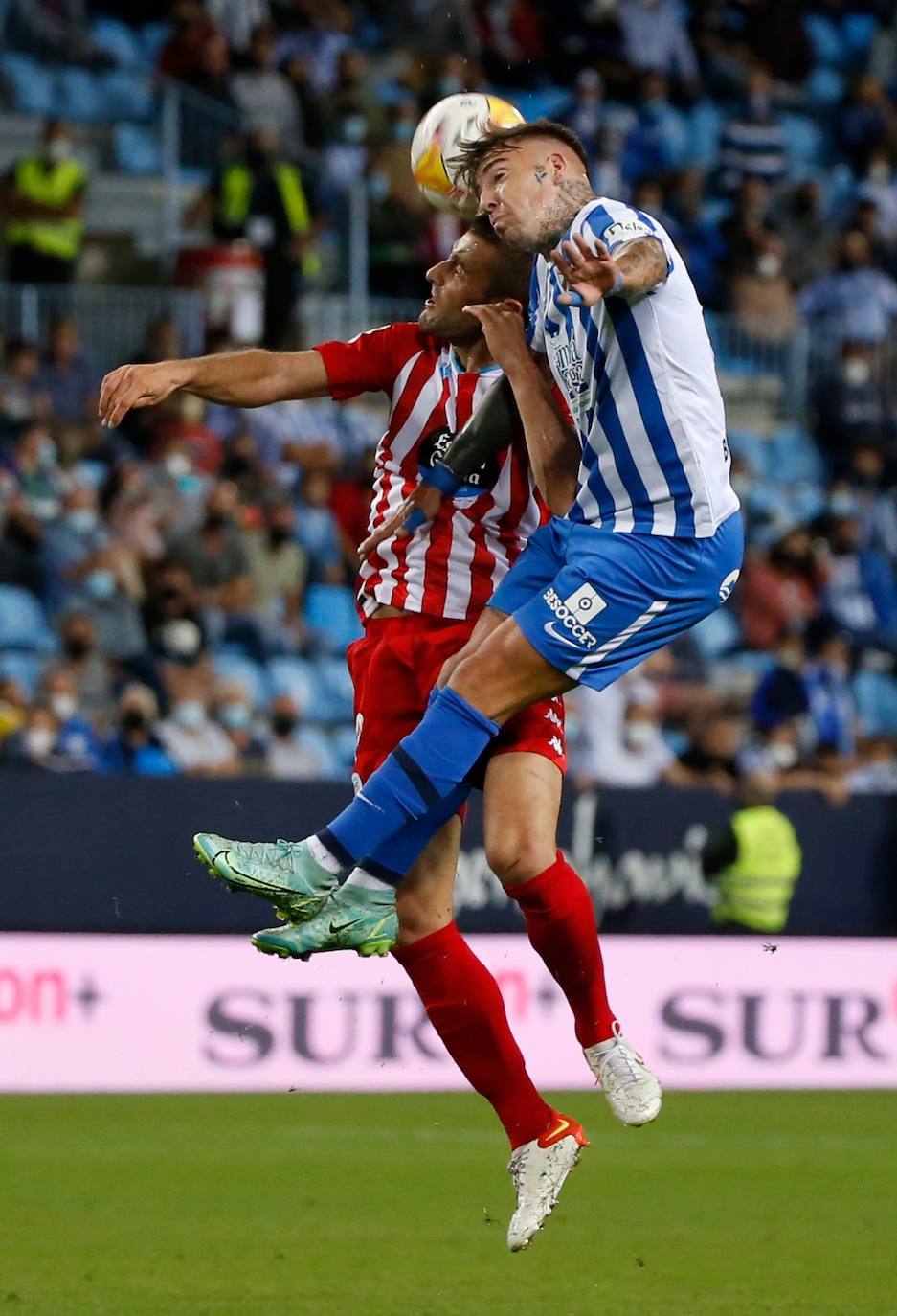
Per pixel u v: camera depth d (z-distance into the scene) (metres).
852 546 53.47
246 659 46.03
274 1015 36.78
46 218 52.69
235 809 35.81
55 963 35.38
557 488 17.08
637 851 38.00
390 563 18.66
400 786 16.44
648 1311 18.81
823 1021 39.09
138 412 49.62
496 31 62.97
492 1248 22.53
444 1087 37.88
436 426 18.45
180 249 54.34
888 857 39.25
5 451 47.34
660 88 63.69
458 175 18.39
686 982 38.28
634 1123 17.64
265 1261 21.45
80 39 61.38
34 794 35.12
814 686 47.81
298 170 55.62
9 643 44.44
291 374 18.14
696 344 16.12
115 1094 35.88
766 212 63.59
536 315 17.17
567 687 16.47
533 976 37.38
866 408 57.03
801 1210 25.66
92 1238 22.83
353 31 62.53
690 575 16.27
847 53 71.50
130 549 45.59
